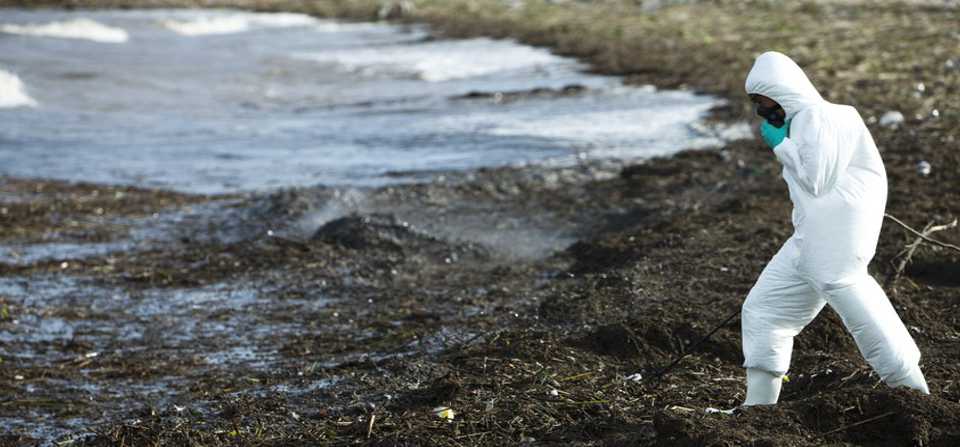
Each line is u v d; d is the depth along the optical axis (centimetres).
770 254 3759
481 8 16962
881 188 2045
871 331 2055
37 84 10094
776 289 2108
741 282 3466
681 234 4088
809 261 2042
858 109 6750
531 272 3988
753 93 2077
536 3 17050
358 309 3631
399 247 4325
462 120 7662
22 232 4788
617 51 11088
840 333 2870
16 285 4016
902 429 1959
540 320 3278
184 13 18525
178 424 2580
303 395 2755
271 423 2562
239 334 3425
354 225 4484
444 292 3775
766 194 4794
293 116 8369
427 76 10612
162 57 12644
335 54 12850
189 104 9219
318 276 4028
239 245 4456
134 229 4838
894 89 7425
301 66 11806
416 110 8375
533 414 2389
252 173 6081
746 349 2150
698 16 13712
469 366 2841
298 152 6694
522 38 13138
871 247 2042
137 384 2994
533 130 7050
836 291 2048
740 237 4000
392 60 12019
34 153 6781
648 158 5884
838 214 2016
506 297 3656
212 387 2908
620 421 2291
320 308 3662
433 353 3072
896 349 2052
